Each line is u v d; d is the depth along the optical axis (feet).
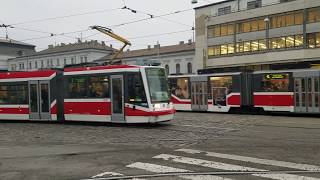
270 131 57.57
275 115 89.71
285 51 166.61
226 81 97.25
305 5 159.22
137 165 35.47
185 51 235.81
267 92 90.43
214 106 99.30
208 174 31.65
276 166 33.78
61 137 57.21
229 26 186.39
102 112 70.95
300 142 46.26
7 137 59.57
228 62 187.21
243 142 47.44
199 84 102.12
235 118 80.69
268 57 171.94
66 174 32.68
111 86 69.77
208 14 197.36
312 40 159.02
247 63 179.83
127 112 67.67
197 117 83.92
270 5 170.19
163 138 52.75
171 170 33.30
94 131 63.05
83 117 73.46
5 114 83.61
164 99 68.33
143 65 68.28
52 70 77.92
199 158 38.24
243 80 94.53
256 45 176.55
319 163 34.58
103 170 33.83
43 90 78.74
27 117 80.89
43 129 68.49
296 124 67.00
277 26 168.86
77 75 74.38
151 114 65.31
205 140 50.01
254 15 175.83
